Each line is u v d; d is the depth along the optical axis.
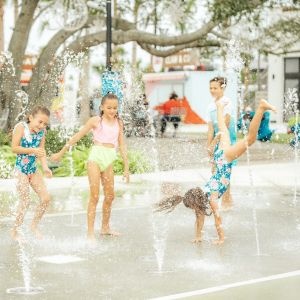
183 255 7.50
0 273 6.66
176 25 31.16
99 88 30.44
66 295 5.89
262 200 11.70
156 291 6.02
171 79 46.62
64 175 15.00
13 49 24.19
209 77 46.12
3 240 8.23
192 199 8.10
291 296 5.88
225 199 10.63
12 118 23.52
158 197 11.91
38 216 8.58
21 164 8.36
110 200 8.55
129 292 5.98
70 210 10.51
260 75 53.97
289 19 28.84
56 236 8.52
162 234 8.72
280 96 48.34
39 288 6.11
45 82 24.84
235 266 6.99
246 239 8.40
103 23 26.75
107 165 8.38
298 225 9.37
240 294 5.94
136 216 10.04
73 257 7.38
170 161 18.62
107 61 18.59
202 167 17.12
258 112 7.99
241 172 15.98
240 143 8.20
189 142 27.16
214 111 10.09
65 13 25.67
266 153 21.66
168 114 32.34
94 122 8.33
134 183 13.79
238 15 26.86
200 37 26.28
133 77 27.22
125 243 8.13
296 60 47.78
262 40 29.45
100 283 6.30
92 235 8.30
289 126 30.69
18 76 24.12
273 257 7.41
